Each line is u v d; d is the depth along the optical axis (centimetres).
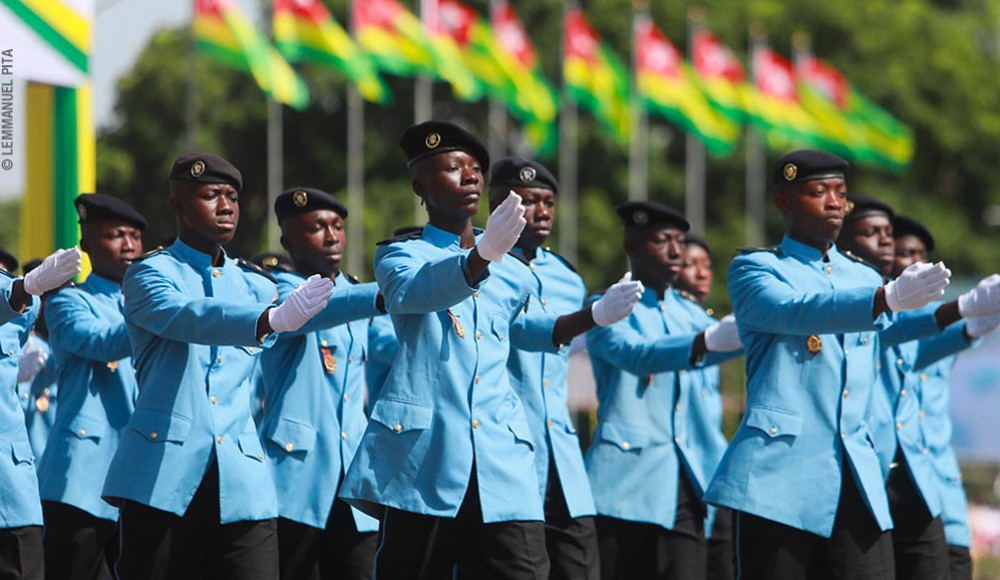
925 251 4175
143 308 2681
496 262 2680
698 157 12169
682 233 3791
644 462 3612
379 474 2683
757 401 2928
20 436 3153
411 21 9425
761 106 10831
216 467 2741
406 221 12050
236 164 12550
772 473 2886
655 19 12681
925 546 3466
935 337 3684
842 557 2908
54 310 3459
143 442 2717
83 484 3512
